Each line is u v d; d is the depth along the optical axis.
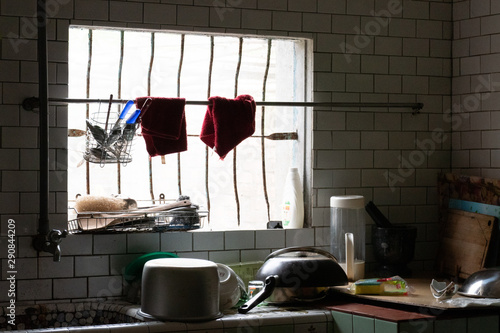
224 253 2.84
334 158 3.00
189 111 3.08
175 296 2.30
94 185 2.98
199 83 3.09
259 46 3.15
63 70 2.65
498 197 2.82
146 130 2.60
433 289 2.53
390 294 2.55
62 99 2.57
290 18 2.92
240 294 2.62
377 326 2.27
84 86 2.93
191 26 2.79
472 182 2.95
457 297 2.51
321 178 2.98
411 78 3.12
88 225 2.66
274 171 3.23
